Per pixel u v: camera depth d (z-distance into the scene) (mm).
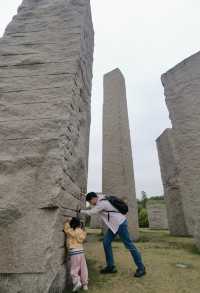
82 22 4848
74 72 4148
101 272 3855
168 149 9883
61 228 3217
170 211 9297
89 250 5527
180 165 5984
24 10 5215
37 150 3418
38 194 3104
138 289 3211
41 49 4504
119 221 3889
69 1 5297
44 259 2746
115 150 8648
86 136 5137
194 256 5016
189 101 6020
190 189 5668
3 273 2732
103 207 3979
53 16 5020
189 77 6160
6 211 3020
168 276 3701
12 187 3172
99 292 3113
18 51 4527
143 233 9711
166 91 6664
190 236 8102
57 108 3787
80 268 3256
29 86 4074
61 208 3215
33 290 2645
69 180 3645
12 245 2850
